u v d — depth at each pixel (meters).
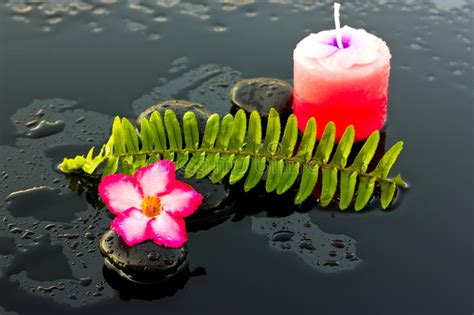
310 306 0.64
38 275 0.66
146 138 0.69
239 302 0.64
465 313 0.64
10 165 0.73
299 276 0.66
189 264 0.66
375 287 0.65
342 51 0.71
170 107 0.73
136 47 0.85
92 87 0.81
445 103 0.79
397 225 0.69
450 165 0.73
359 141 0.74
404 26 0.87
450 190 0.71
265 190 0.70
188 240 0.68
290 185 0.68
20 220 0.69
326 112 0.72
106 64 0.83
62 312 0.64
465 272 0.66
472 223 0.69
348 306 0.64
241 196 0.70
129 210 0.66
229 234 0.68
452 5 0.89
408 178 0.72
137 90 0.80
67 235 0.68
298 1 0.90
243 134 0.69
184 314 0.63
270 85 0.75
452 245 0.67
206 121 0.72
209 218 0.69
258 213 0.69
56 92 0.80
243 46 0.85
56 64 0.83
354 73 0.70
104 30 0.87
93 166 0.70
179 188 0.66
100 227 0.68
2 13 0.88
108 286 0.65
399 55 0.84
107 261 0.66
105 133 0.76
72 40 0.86
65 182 0.72
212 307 0.64
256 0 0.90
